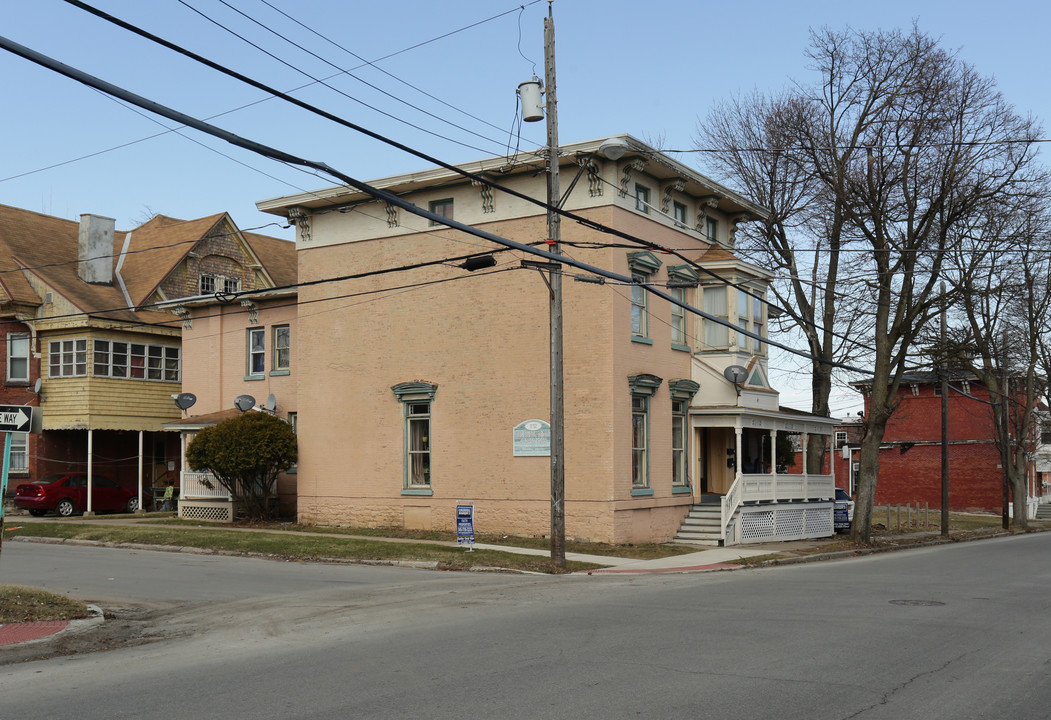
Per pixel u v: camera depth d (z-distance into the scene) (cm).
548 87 2002
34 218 3997
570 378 2498
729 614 1302
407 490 2750
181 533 2594
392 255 2817
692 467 2769
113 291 3834
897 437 6053
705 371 2783
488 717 750
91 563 2072
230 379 3369
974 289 2873
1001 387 4400
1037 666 941
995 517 5469
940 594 1542
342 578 1831
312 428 2956
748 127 3459
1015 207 2752
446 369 2702
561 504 2034
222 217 4184
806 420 3081
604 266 2456
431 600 1489
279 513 3162
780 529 2845
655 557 2248
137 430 3712
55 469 3691
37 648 1134
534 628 1187
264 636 1184
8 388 3641
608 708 774
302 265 2994
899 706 779
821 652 1012
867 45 3020
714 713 756
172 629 1267
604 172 2469
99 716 779
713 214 2948
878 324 2906
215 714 776
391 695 830
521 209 2594
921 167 2769
